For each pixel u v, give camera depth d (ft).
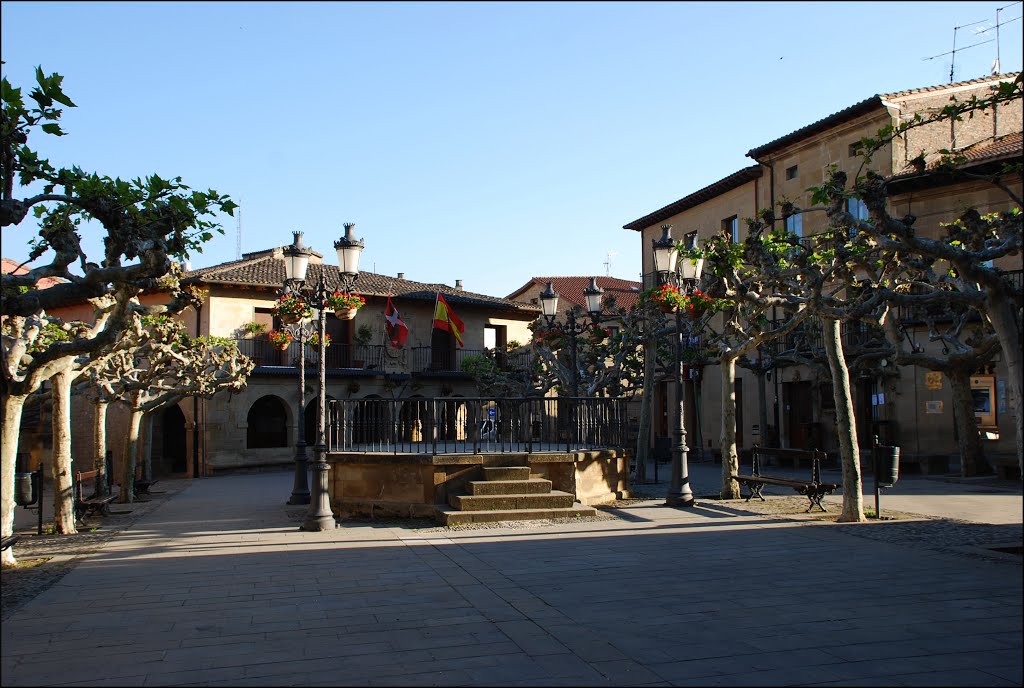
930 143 82.58
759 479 51.31
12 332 37.11
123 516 52.11
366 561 32.22
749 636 20.92
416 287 133.39
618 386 95.81
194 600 25.61
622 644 20.33
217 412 103.96
